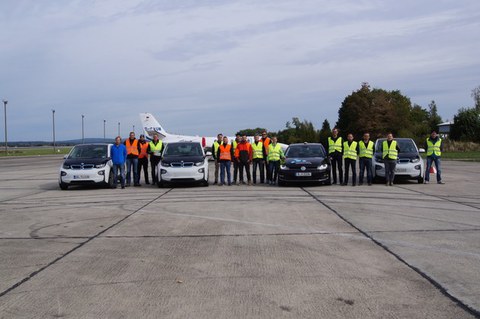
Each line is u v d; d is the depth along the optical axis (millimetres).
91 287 5309
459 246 7062
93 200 13570
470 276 5531
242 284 5348
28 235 8359
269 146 17906
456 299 4758
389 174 16781
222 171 18000
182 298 4906
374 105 76938
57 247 7348
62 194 15461
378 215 10109
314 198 13273
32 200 13742
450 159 37688
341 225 8953
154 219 9945
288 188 16391
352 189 15688
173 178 16844
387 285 5238
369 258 6418
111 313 4508
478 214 10102
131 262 6375
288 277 5594
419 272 5719
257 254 6727
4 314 4512
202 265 6176
